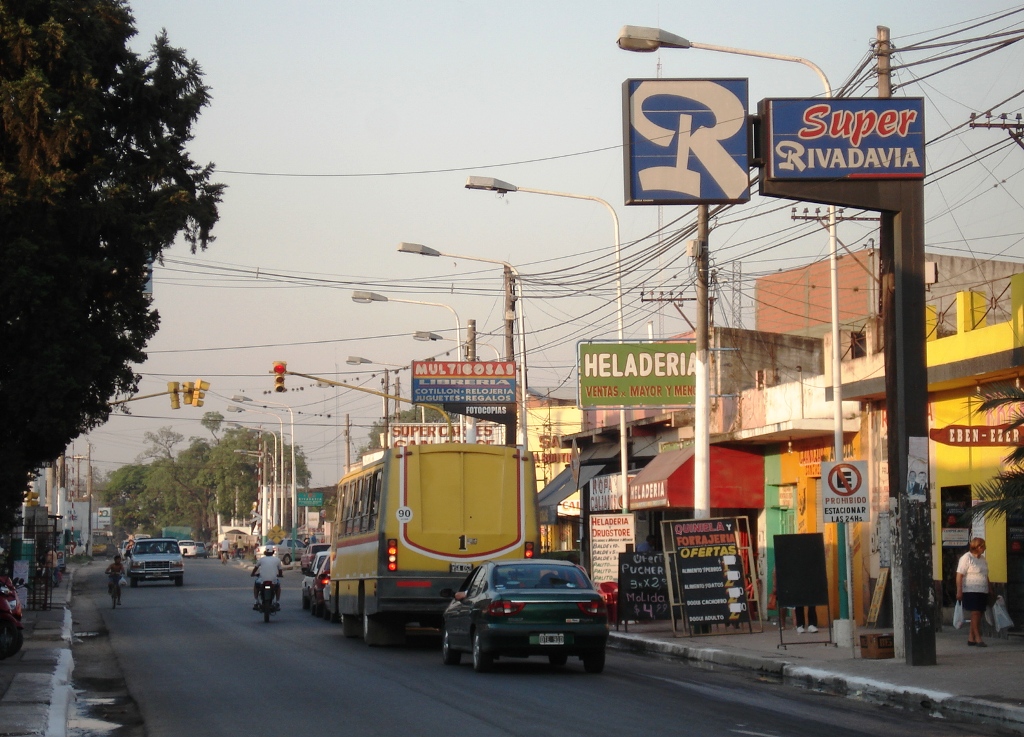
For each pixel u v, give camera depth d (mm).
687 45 24078
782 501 34625
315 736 14031
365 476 29266
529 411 65062
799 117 21281
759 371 38062
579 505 50812
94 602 51719
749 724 14844
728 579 27438
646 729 14305
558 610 20406
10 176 19984
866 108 21266
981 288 42719
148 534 193375
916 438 20438
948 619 27000
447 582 26281
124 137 22672
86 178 21203
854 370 31047
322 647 27422
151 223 21203
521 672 21234
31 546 44375
